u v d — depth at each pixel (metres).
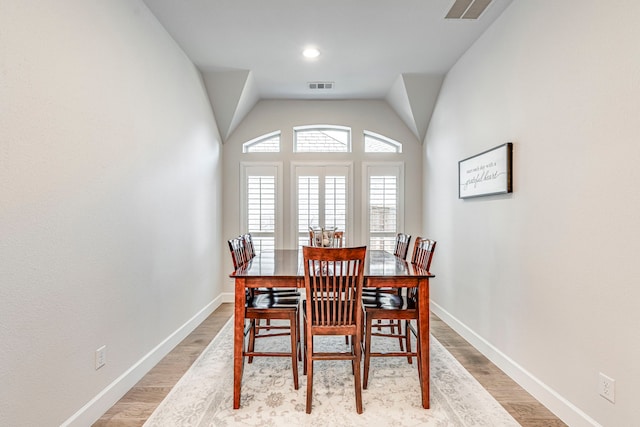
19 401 1.41
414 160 4.55
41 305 1.52
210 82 3.76
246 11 2.56
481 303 2.83
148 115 2.49
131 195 2.25
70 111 1.69
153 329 2.55
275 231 4.51
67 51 1.67
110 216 2.02
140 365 2.34
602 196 1.63
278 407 2.00
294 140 4.61
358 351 1.95
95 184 1.88
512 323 2.38
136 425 1.83
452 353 2.80
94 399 1.86
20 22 1.40
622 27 1.52
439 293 3.83
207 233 3.82
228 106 3.96
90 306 1.84
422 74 3.74
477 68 2.96
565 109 1.88
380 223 4.54
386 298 2.47
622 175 1.52
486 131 2.79
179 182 3.05
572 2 1.82
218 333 3.26
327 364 2.58
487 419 1.88
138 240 2.34
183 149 3.14
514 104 2.38
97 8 1.90
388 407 2.00
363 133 4.57
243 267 2.40
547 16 2.03
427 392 1.98
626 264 1.50
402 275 2.05
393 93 4.25
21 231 1.41
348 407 2.00
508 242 2.44
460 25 2.75
